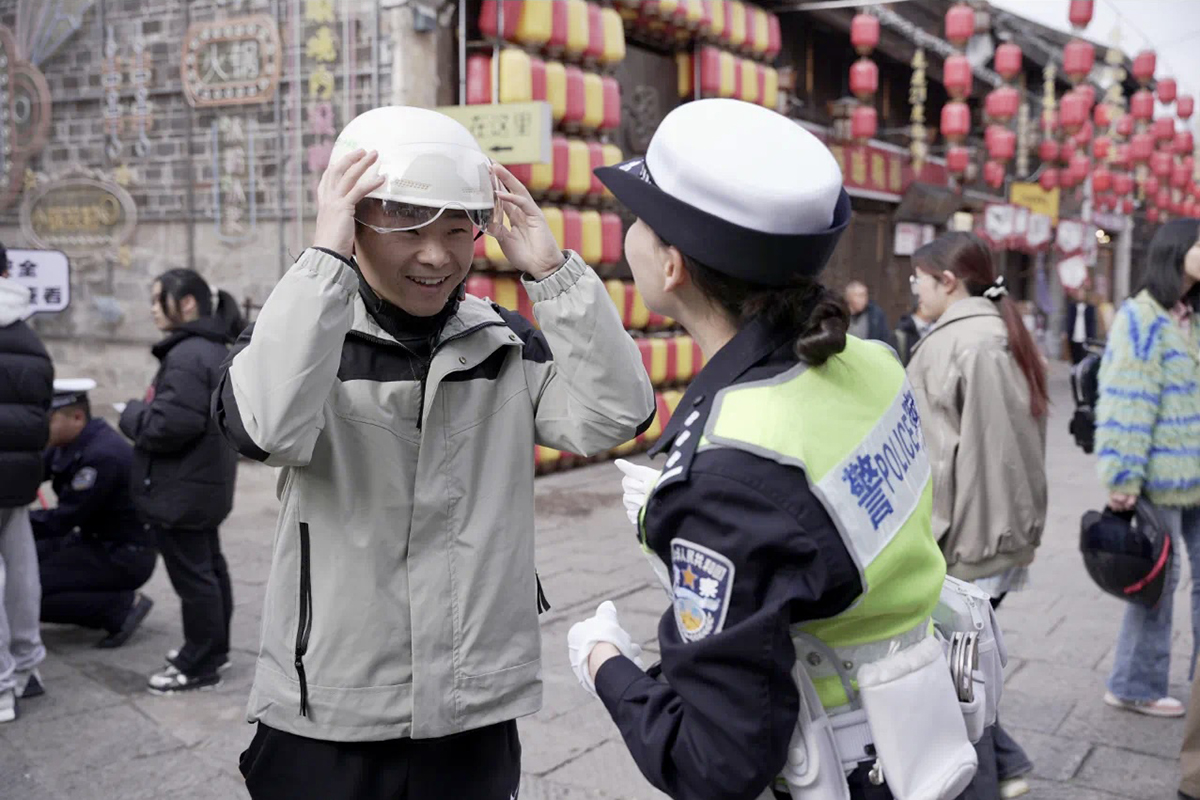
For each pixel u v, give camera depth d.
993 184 12.01
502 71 7.09
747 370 1.29
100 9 8.04
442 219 1.64
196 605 3.75
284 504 1.73
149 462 3.67
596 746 3.34
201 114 7.73
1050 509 6.83
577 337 1.76
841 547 1.20
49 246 8.43
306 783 1.72
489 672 1.73
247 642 4.28
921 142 12.05
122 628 4.30
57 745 3.32
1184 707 3.55
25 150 8.45
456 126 1.70
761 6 9.95
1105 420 3.35
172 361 3.59
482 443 1.77
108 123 8.11
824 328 1.25
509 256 1.77
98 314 8.30
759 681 1.17
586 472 8.12
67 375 8.50
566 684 3.85
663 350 8.31
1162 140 13.83
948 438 2.93
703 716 1.18
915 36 11.60
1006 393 2.88
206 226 7.80
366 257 1.70
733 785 1.17
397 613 1.68
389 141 1.63
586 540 6.00
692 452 1.23
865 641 1.30
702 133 1.28
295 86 7.37
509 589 1.77
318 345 1.54
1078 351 14.18
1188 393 3.31
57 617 4.20
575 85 7.45
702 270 1.30
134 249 8.13
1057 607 4.72
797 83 12.22
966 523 2.90
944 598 1.51
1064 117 10.41
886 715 1.26
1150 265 3.32
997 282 3.01
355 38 7.12
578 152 7.43
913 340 8.00
